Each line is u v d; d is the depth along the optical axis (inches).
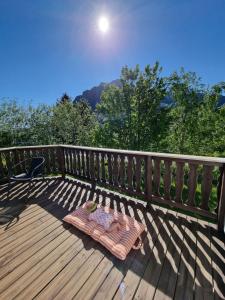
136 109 423.8
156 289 53.9
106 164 129.1
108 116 458.0
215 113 398.9
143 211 98.3
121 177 118.1
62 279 57.6
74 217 89.0
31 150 156.9
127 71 411.2
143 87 404.8
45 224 87.8
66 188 133.0
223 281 56.6
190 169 87.7
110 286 54.9
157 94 402.0
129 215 94.7
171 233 79.9
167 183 97.4
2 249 71.1
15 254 68.4
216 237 76.9
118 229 78.5
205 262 63.8
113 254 67.1
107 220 80.2
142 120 419.5
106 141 446.9
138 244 72.7
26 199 116.0
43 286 55.2
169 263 63.4
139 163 107.0
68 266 62.5
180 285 55.2
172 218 91.4
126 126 443.8
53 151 160.1
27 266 62.7
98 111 487.8
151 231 81.4
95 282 56.3
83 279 57.4
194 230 81.7
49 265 63.0
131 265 62.7
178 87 408.8
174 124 417.4
